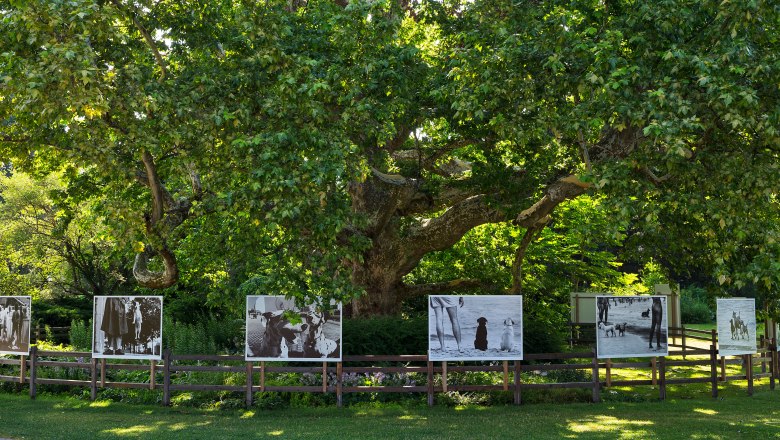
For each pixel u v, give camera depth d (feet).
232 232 46.57
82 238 101.19
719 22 36.45
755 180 35.40
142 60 46.88
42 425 40.19
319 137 37.35
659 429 39.11
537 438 36.52
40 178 55.01
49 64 33.99
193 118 39.70
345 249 40.60
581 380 57.21
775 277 34.96
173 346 68.28
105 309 49.01
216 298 47.42
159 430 38.81
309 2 51.03
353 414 44.75
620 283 90.63
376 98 44.60
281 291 40.47
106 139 41.11
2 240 99.09
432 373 47.01
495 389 47.65
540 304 79.05
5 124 46.80
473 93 42.19
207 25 46.96
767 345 57.36
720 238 38.06
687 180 37.91
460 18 54.34
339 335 46.47
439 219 63.10
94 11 35.32
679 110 33.06
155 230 45.01
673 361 51.03
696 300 168.35
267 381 50.67
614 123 37.24
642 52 37.42
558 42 38.93
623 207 34.60
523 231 77.36
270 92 39.58
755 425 40.47
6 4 40.52
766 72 34.14
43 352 51.34
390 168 63.10
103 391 50.49
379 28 42.73
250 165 37.09
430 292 69.87
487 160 59.06
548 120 39.81
